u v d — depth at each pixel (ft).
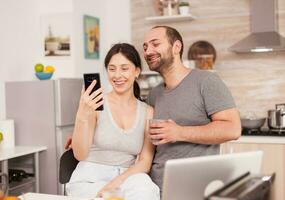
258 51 12.85
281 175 10.91
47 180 11.56
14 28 12.57
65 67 13.43
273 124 11.67
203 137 5.94
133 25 14.61
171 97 6.59
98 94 6.14
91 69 14.23
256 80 13.02
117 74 6.59
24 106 11.78
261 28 12.23
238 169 4.08
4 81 12.14
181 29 13.85
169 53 6.49
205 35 13.56
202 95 6.34
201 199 3.92
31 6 13.37
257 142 11.16
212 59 13.16
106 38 15.08
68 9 13.26
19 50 12.80
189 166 3.78
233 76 13.28
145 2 14.37
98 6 14.53
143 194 5.82
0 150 10.82
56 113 11.39
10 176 10.72
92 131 6.56
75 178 6.58
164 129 5.82
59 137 11.40
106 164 6.68
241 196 3.25
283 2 12.60
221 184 3.98
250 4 12.93
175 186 3.79
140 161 6.64
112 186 6.10
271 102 12.87
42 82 11.50
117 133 6.57
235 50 12.05
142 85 13.50
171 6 13.32
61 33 13.42
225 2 13.29
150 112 6.90
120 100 6.79
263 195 3.56
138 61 6.77
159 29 6.59
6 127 11.28
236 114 6.21
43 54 13.76
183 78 6.61
